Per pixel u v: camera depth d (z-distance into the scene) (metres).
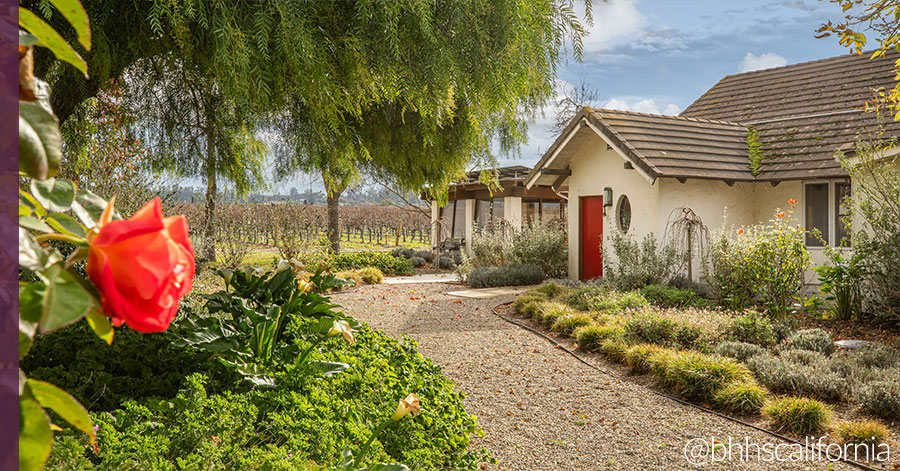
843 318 9.68
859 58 15.27
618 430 5.29
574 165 15.24
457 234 22.11
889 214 9.20
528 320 10.37
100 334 0.49
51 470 1.99
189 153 6.21
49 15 3.38
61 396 0.46
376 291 14.18
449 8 4.73
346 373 3.85
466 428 4.06
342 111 5.46
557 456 4.70
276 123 6.03
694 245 12.48
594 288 11.20
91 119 6.16
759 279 9.73
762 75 17.27
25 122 0.45
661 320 8.19
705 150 13.14
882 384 5.66
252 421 2.82
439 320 10.45
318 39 4.43
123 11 4.70
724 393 5.84
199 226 11.16
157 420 2.73
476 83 4.85
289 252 14.86
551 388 6.54
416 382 4.35
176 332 4.23
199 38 4.73
